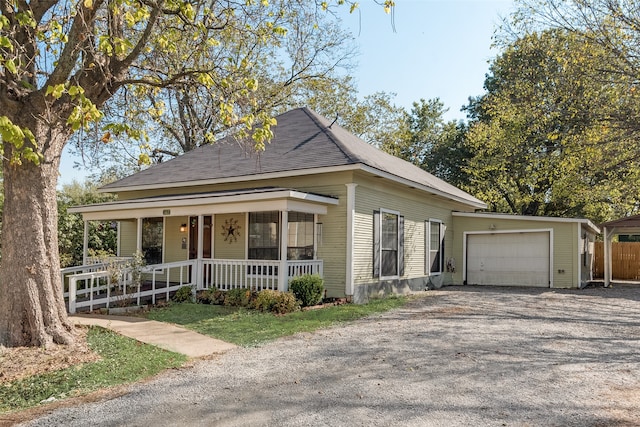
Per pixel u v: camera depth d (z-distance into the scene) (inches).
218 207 469.4
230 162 593.6
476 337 319.3
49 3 296.5
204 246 570.6
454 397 199.8
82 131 261.7
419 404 191.6
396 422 173.0
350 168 462.0
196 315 400.5
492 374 232.8
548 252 685.9
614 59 438.0
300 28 391.5
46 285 290.4
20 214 286.0
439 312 430.9
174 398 202.1
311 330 344.8
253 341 311.3
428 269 663.1
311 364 253.6
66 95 285.4
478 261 741.3
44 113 279.0
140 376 236.4
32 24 260.7
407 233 609.3
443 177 1450.5
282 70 930.7
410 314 419.5
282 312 412.2
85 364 256.1
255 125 643.5
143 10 290.5
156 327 352.8
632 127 437.7
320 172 482.0
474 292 611.5
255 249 523.5
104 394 211.0
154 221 621.9
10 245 285.9
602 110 458.6
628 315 415.2
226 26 369.4
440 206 720.3
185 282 573.3
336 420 175.3
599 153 496.1
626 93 443.8
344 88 1113.4
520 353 275.0
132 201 522.6
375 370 240.8
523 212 1152.8
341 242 486.6
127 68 319.6
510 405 190.2
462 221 756.6
